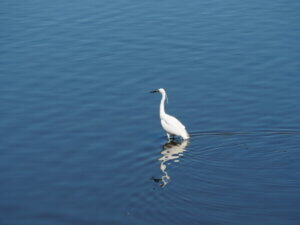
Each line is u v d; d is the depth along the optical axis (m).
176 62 35.19
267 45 36.69
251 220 20.45
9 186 23.39
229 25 39.81
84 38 38.62
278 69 33.72
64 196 22.53
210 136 27.19
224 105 30.23
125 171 24.31
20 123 28.75
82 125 28.55
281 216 20.69
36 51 37.06
